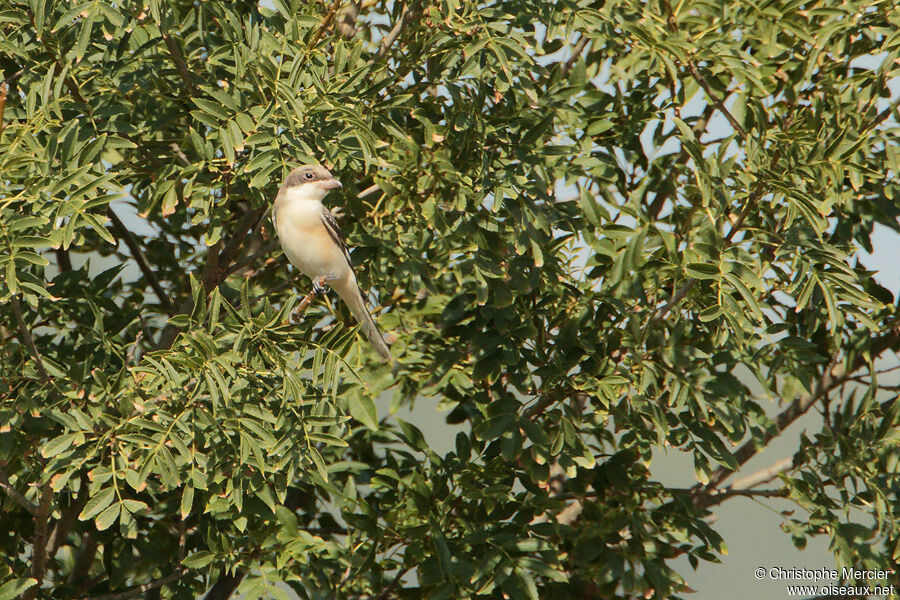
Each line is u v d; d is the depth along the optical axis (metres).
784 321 13.20
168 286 15.31
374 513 12.14
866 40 12.26
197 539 12.91
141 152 11.56
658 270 11.21
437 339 13.38
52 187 8.93
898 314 12.98
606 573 11.94
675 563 17.78
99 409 9.74
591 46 13.29
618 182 12.99
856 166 10.23
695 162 10.16
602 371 11.58
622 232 11.41
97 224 8.80
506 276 11.27
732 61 10.81
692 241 11.69
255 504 11.41
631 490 12.41
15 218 9.01
